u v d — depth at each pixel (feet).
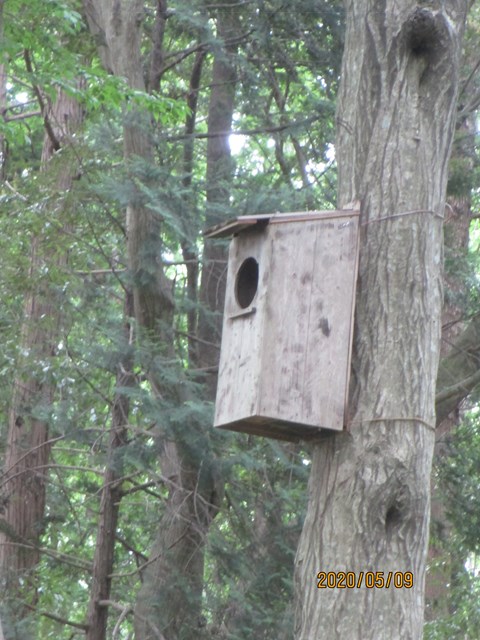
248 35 47.19
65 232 41.75
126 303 43.42
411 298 22.65
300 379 22.75
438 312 23.06
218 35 48.65
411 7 23.89
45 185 41.24
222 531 40.24
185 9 44.52
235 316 24.21
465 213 53.62
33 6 37.42
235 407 23.45
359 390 22.35
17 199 41.29
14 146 53.93
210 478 38.83
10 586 43.42
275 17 45.68
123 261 44.75
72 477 55.16
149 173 39.47
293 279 23.38
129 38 43.34
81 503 49.49
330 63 46.60
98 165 41.57
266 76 48.73
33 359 40.86
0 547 45.60
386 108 23.59
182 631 37.91
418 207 23.06
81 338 42.57
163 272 41.24
